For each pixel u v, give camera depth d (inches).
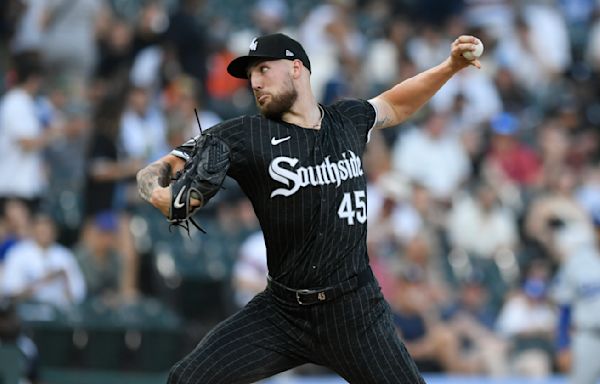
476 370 1644.9
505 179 2060.8
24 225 1556.3
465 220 1905.8
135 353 1504.7
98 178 1733.5
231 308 1590.8
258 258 1579.7
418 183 1870.1
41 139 1718.8
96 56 2039.9
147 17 2065.7
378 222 1774.1
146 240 1685.5
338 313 762.2
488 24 2476.6
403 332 1627.7
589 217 1961.1
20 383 1254.3
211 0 2380.7
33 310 1502.2
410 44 2315.5
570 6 2674.7
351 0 2432.3
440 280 1774.1
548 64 2456.9
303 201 753.0
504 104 2281.0
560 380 1606.8
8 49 2049.7
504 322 1727.4
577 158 2181.3
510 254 1904.5
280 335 774.5
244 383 775.1
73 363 1487.5
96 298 1569.9
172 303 1636.3
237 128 757.3
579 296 1384.1
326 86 2103.8
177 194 730.2
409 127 2091.5
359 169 780.0
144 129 1807.3
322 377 1563.7
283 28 2349.9
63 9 2003.0
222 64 2142.0
